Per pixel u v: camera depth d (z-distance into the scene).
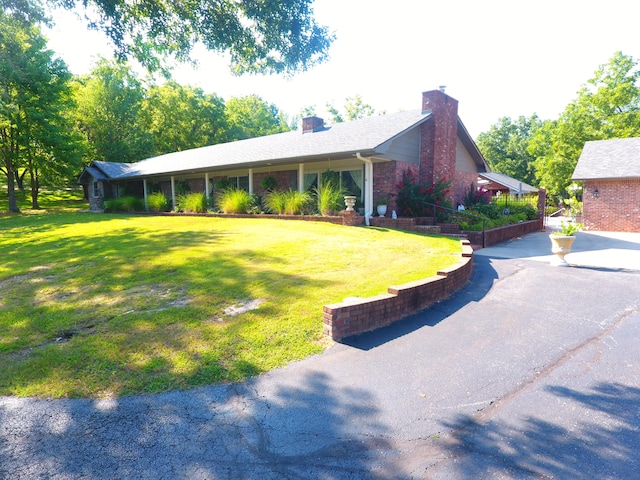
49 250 9.19
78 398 3.05
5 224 16.25
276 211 15.19
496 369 3.68
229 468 2.34
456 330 4.68
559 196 35.91
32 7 8.07
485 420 2.86
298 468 2.35
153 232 11.56
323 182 15.75
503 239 13.55
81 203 32.03
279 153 15.66
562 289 6.54
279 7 6.86
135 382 3.27
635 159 19.14
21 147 24.88
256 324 4.42
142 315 4.66
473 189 19.59
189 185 22.47
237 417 2.87
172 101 38.84
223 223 13.57
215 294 5.38
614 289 6.53
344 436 2.67
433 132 14.88
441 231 12.34
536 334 4.57
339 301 5.16
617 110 30.70
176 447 2.52
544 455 2.46
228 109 50.88
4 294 5.66
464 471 2.32
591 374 3.57
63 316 4.67
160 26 7.41
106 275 6.47
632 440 2.60
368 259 7.64
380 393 3.23
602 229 19.20
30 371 3.40
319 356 3.90
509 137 58.00
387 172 14.45
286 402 3.08
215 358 3.69
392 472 2.32
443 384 3.39
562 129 32.47
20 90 23.34
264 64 8.08
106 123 34.00
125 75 34.66
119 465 2.34
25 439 2.56
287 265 7.04
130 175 23.25
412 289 5.28
